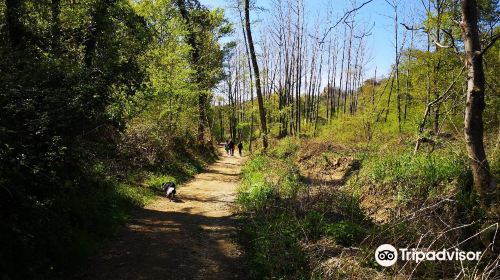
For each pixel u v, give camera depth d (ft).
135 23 39.52
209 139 104.27
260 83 78.18
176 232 29.45
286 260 21.70
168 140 61.57
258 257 22.50
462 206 22.54
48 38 31.91
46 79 24.30
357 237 23.98
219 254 25.50
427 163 30.17
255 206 33.71
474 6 21.61
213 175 62.08
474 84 21.74
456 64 50.55
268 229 26.21
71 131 23.84
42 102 22.12
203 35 82.43
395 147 47.93
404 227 22.03
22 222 18.63
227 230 30.40
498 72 43.14
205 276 22.20
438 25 39.68
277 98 139.03
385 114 107.34
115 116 32.27
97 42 38.14
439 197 24.03
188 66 66.80
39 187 20.08
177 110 65.10
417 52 56.39
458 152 30.63
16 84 21.42
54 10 34.45
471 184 24.52
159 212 34.99
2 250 17.49
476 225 21.08
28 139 19.99
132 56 38.01
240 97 162.40
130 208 34.22
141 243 26.58
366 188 34.91
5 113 19.57
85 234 24.59
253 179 48.55
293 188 35.47
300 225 25.03
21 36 30.17
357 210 29.19
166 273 22.26
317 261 20.98
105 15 36.99
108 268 22.27
